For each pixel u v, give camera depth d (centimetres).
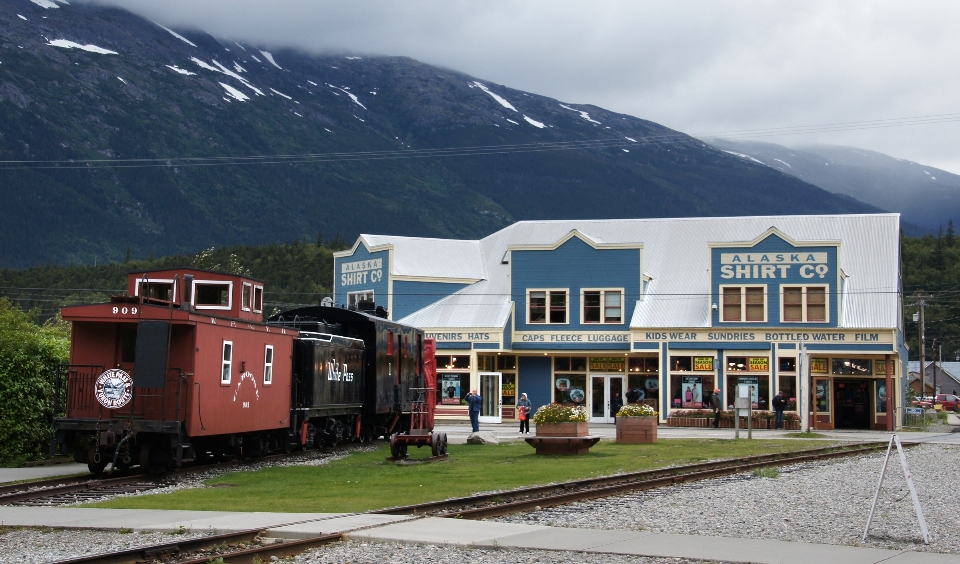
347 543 1293
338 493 1864
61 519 1478
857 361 5038
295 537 1334
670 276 5700
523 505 1641
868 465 2659
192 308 2289
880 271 5344
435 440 2659
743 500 1808
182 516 1516
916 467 2623
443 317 5666
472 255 6203
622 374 5472
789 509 1688
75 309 2191
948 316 13375
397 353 3669
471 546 1259
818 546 1284
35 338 2631
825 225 5806
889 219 5716
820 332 5016
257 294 2909
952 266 13862
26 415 2544
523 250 5619
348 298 6078
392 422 3694
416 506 1591
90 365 2245
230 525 1411
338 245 12588
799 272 5084
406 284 5828
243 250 12062
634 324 5319
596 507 1686
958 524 1551
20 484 1995
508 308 5575
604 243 5522
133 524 1426
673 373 5209
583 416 2919
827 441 3669
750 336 5106
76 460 2220
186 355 2202
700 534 1392
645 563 1164
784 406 4875
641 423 3403
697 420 4969
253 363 2520
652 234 6091
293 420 2789
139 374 2122
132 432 2138
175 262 11812
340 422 3234
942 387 12156
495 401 5462
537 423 2898
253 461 2583
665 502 1767
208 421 2262
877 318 5022
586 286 5528
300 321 3362
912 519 1595
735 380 5122
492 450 3078
